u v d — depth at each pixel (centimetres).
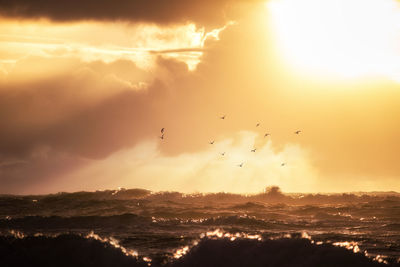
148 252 5688
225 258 4475
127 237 6681
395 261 4828
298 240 4578
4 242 4812
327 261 4344
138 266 4594
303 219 8631
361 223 8150
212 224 7894
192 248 4616
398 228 7669
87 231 7275
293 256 4447
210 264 4447
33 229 7494
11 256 4681
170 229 7444
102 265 4619
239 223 7931
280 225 7862
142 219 8194
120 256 4681
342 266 4331
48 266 4609
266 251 4488
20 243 4809
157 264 4656
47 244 4794
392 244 6266
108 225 7788
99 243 4794
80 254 4681
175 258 4666
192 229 7444
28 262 4638
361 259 4434
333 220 8475
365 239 6588
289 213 9525
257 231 7231
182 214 9331
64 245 4769
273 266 4378
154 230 7350
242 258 4450
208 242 4616
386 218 8838
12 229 7444
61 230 7375
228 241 4606
